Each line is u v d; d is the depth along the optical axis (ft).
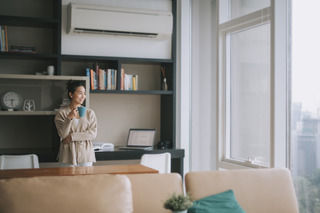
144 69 17.54
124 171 8.71
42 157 14.37
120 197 6.90
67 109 13.28
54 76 14.71
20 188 6.55
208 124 15.93
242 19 13.16
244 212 7.63
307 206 10.86
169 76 17.10
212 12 15.78
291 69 11.46
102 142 16.88
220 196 7.83
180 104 17.13
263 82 12.49
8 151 14.62
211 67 15.78
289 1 11.51
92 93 16.47
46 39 16.19
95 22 15.53
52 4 16.21
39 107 14.61
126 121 17.24
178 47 17.38
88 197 6.70
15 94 14.43
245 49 13.48
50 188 6.66
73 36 16.14
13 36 15.79
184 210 6.08
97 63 16.83
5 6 15.72
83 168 9.25
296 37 11.25
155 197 7.68
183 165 16.67
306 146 10.86
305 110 10.89
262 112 12.52
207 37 16.08
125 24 15.88
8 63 15.75
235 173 8.42
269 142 12.16
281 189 8.51
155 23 16.24
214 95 15.55
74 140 12.78
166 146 16.35
